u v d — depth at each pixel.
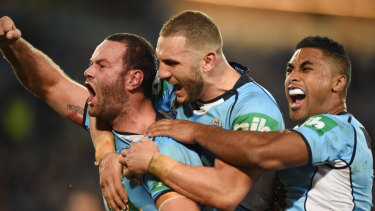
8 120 39.00
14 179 36.34
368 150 9.38
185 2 43.44
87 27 42.12
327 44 9.70
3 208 34.81
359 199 9.24
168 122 9.14
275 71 43.84
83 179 37.62
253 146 8.12
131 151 8.73
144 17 42.91
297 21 44.34
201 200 8.26
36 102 39.94
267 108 8.91
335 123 8.88
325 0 44.47
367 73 43.41
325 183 8.95
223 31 44.25
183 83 9.06
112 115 9.72
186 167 8.38
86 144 39.12
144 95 9.81
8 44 10.54
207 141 8.55
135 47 9.66
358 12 44.03
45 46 41.09
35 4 41.50
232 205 8.25
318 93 9.57
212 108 9.33
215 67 9.20
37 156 38.28
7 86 39.81
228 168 8.42
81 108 11.19
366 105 42.66
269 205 9.54
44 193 36.12
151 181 8.60
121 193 9.12
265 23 44.41
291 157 8.16
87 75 9.55
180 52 8.91
